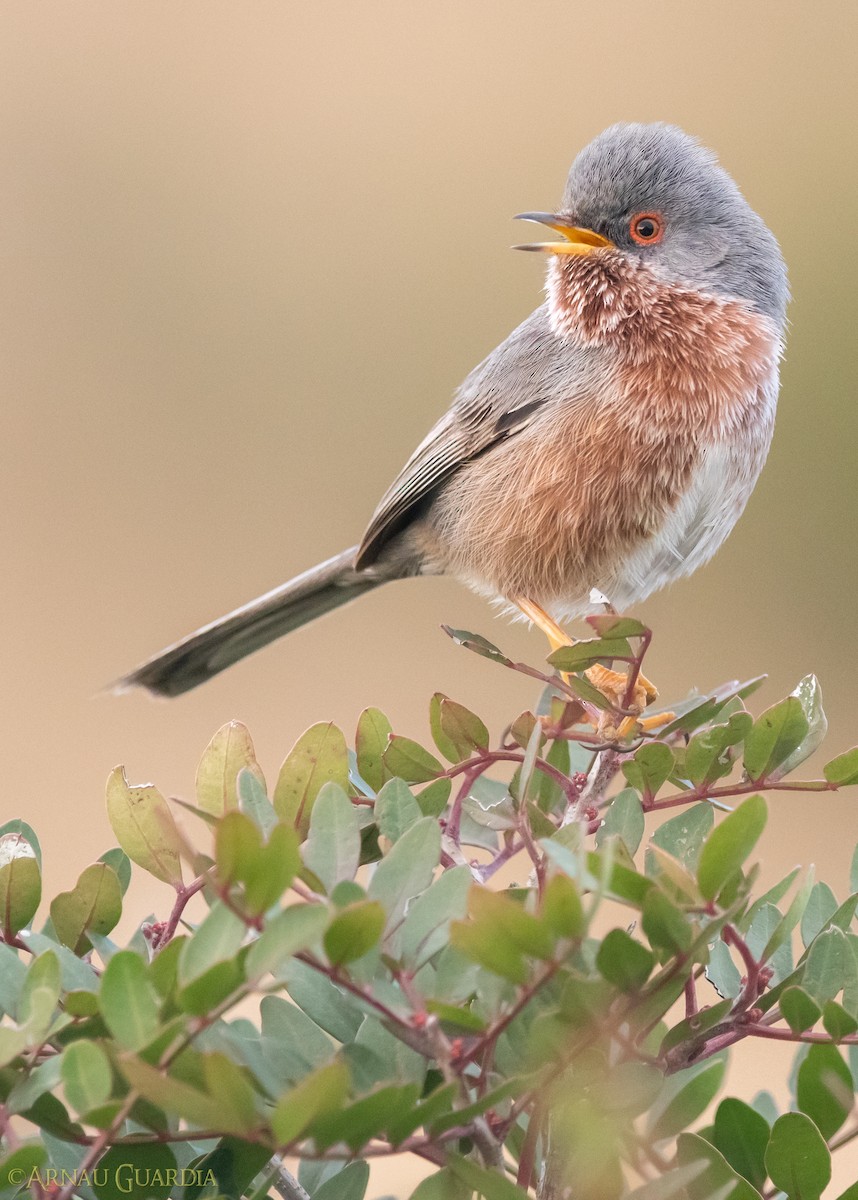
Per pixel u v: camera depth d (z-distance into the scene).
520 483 9.38
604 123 19.08
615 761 5.34
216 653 10.98
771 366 9.33
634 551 9.29
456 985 3.73
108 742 14.88
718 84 19.23
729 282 9.27
